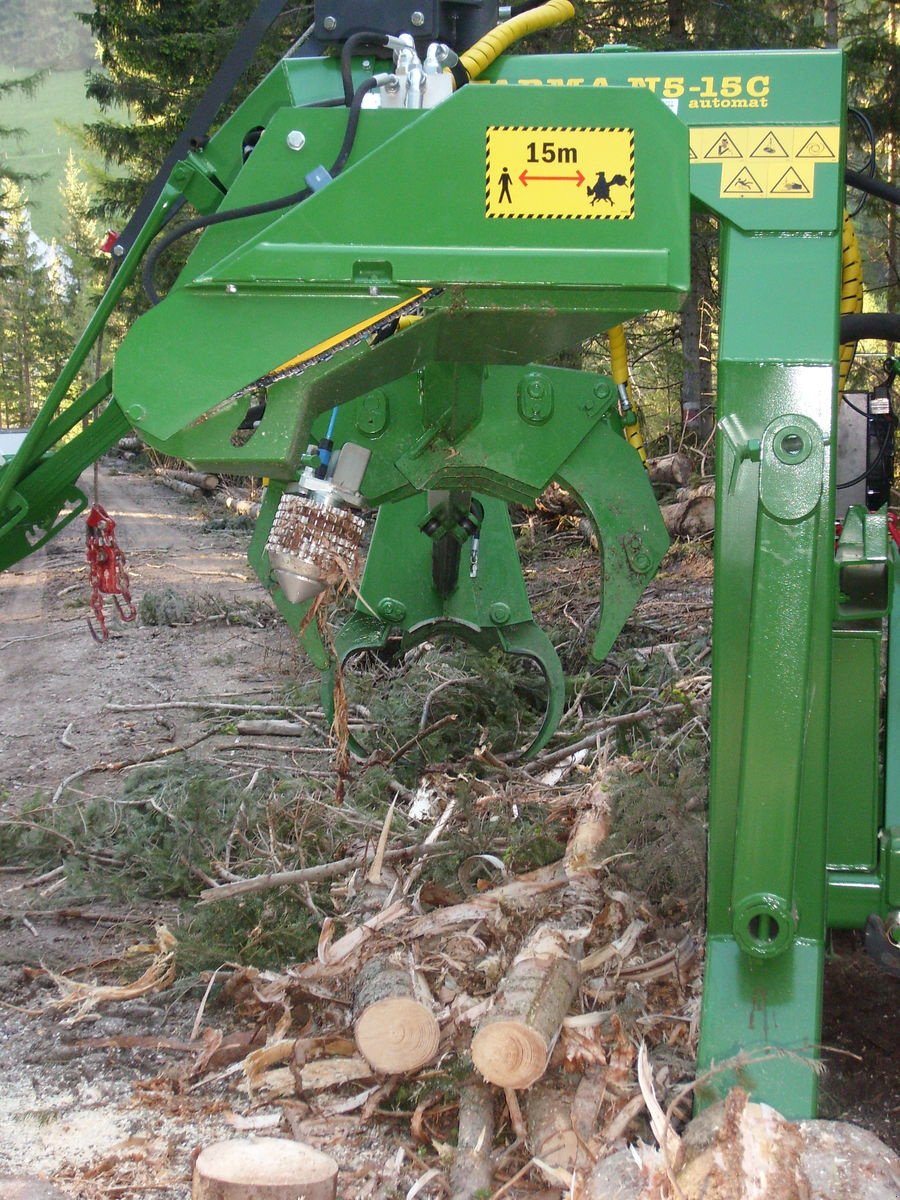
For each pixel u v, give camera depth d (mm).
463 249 2609
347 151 2812
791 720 2654
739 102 2797
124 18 21516
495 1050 2725
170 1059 3316
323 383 2768
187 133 3641
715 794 2773
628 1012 2975
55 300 67000
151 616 9711
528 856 3926
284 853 4352
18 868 4789
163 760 6008
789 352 2725
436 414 4789
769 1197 2186
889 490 3775
